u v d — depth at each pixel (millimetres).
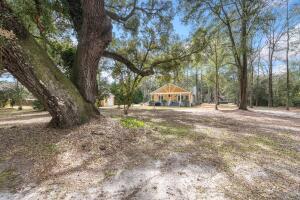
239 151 5094
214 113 16188
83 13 6637
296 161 4508
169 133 6754
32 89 5352
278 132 7766
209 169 3965
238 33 20047
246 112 17781
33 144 4883
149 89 44219
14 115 15094
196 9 16219
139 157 4512
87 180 3506
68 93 5848
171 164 4176
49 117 11898
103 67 11859
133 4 11320
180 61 12742
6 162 4105
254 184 3418
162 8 11594
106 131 5594
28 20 7430
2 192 3150
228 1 17828
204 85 58125
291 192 3182
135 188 3258
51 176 3627
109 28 6879
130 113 14219
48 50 9477
